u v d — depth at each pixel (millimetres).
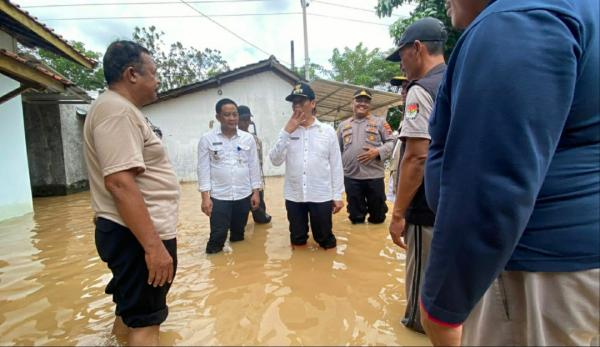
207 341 1858
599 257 827
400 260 3166
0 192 5641
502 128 735
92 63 7785
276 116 12266
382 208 4645
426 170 1214
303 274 2848
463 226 777
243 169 3852
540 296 865
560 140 843
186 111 11875
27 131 8820
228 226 3662
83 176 10148
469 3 1094
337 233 4184
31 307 2352
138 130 1709
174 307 2270
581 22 790
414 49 1956
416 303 1904
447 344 891
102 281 2834
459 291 820
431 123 1159
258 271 2941
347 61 23422
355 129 4637
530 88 727
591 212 830
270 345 1813
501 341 943
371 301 2330
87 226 5039
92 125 1705
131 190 1624
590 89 810
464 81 810
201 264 3170
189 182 11766
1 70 4629
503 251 755
